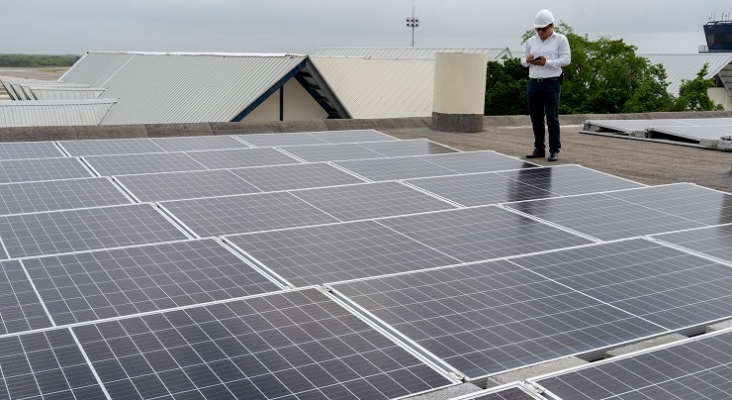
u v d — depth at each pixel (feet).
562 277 18.86
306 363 13.48
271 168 32.76
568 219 25.12
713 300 17.54
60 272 18.10
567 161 39.55
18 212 24.04
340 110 125.08
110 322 14.99
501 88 164.96
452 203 27.07
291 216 24.66
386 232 22.91
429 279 18.44
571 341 14.99
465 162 35.55
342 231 22.88
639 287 18.29
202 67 129.70
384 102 123.65
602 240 22.65
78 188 27.58
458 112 51.31
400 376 13.16
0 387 12.12
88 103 71.31
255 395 12.21
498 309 16.58
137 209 24.80
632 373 12.80
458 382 13.05
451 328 15.43
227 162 33.83
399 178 31.48
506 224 24.20
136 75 142.41
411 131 51.72
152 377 12.67
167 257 19.62
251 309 15.99
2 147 35.81
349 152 37.78
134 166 32.17
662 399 11.88
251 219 24.13
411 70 129.29
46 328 14.57
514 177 32.09
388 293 17.37
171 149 37.06
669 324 16.02
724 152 44.24
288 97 127.54
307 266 19.45
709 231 23.93
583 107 174.70
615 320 16.16
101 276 17.93
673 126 52.31
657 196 28.99
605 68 178.40
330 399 12.21
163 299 16.57
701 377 12.72
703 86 181.37
